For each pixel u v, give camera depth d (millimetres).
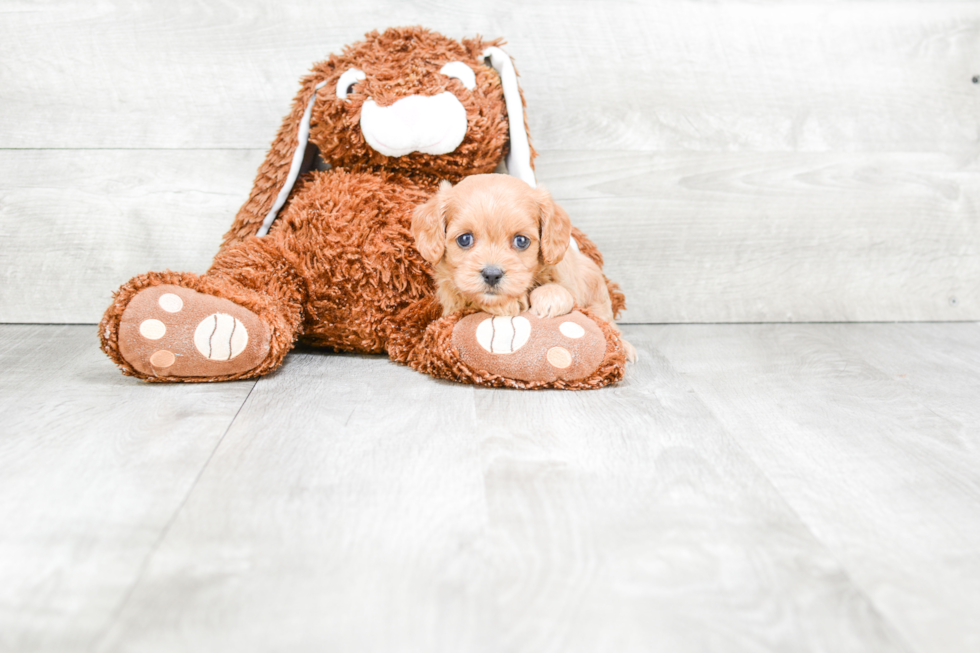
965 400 1397
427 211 1399
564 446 1138
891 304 2043
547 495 980
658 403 1341
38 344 1692
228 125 1857
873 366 1618
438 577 796
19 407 1262
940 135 1980
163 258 1903
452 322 1427
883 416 1304
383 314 1576
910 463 1107
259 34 1826
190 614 729
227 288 1426
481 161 1619
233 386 1390
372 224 1558
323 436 1157
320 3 1824
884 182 1984
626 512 941
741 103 1924
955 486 1036
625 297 1977
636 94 1900
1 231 1852
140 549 838
